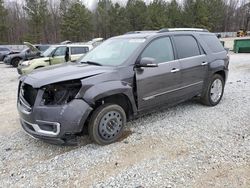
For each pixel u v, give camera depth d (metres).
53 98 3.64
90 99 3.65
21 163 3.58
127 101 4.24
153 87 4.51
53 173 3.32
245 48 22.30
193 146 3.91
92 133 3.89
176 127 4.65
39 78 3.75
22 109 3.86
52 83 3.59
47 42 52.75
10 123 5.19
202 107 5.79
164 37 4.85
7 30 48.66
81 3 52.75
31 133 3.76
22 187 3.06
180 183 3.04
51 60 11.25
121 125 4.17
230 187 2.95
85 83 3.69
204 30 5.95
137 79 4.24
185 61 5.04
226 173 3.21
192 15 58.59
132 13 55.09
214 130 4.49
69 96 3.64
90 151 3.85
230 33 62.75
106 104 3.97
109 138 4.04
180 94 5.07
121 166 3.44
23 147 4.05
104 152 3.81
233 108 5.69
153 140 4.15
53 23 54.31
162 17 54.84
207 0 61.34
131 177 3.19
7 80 11.31
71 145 3.76
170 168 3.34
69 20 50.72
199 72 5.36
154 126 4.71
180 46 5.07
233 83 8.57
